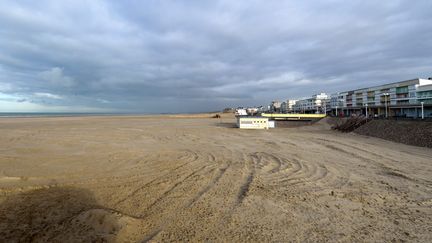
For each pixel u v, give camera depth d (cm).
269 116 6322
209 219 619
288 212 672
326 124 4891
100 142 2098
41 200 734
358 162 1367
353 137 2772
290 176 1041
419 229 586
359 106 7825
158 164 1241
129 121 6100
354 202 753
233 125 4919
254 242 516
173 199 754
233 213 657
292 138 2605
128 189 845
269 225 594
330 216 651
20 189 833
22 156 1430
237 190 847
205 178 989
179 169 1138
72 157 1410
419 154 1655
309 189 871
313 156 1523
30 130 3225
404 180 1009
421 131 2272
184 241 514
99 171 1090
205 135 2853
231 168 1170
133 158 1394
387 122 3034
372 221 626
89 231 530
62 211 650
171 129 3672
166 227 574
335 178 1021
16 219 599
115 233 528
